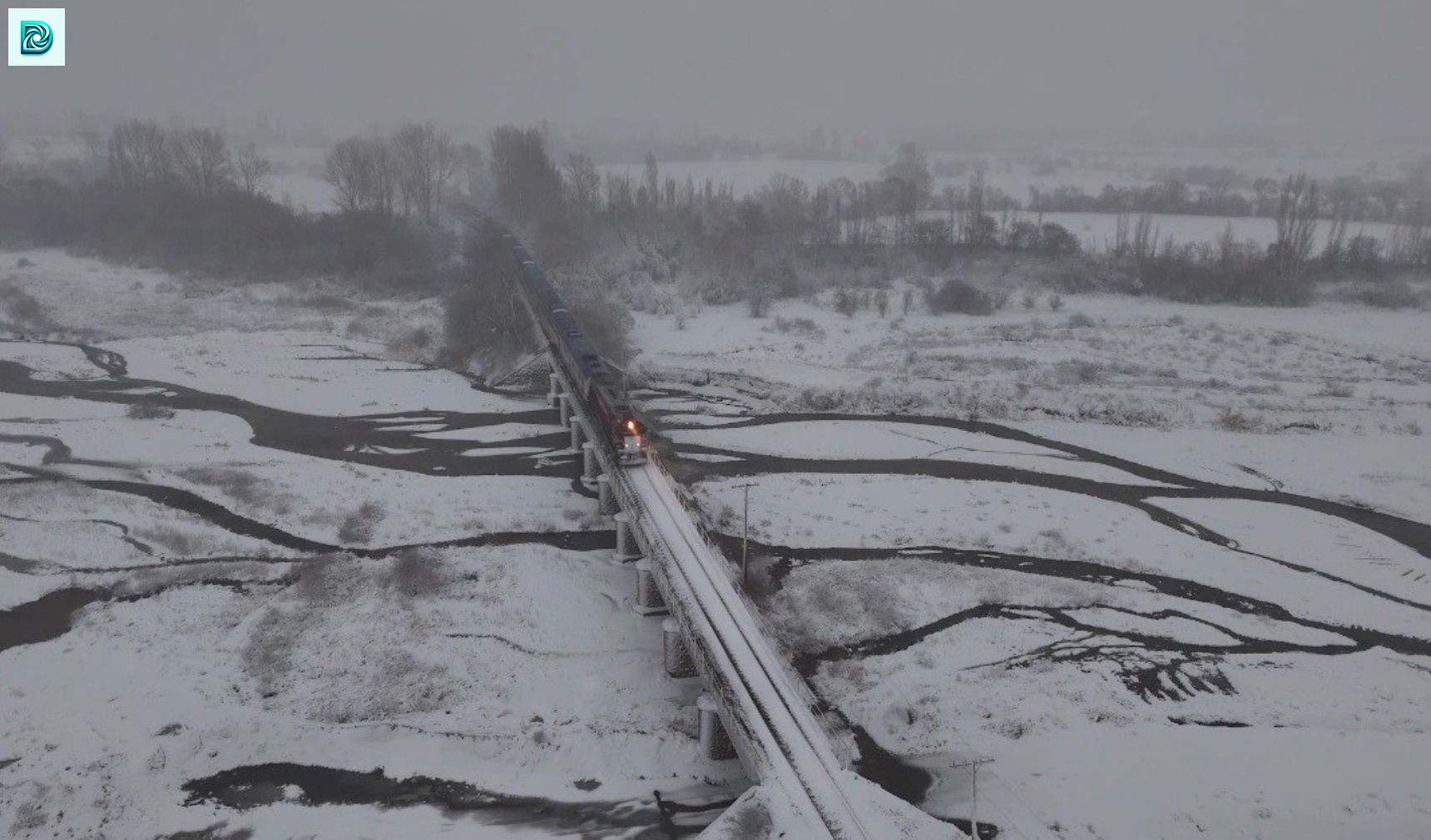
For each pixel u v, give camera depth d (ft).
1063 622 171.63
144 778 134.00
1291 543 201.36
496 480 229.66
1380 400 278.67
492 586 181.78
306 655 160.86
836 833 107.24
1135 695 151.12
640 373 306.76
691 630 141.69
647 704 149.89
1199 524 210.18
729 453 248.32
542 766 137.59
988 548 198.49
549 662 160.25
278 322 372.99
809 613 173.47
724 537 200.13
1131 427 266.77
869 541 200.64
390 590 179.63
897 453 248.52
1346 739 140.26
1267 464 240.73
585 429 217.36
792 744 121.19
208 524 208.13
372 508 212.84
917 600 177.88
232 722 142.61
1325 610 176.24
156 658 160.25
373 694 151.53
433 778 135.64
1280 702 149.48
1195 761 135.74
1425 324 362.33
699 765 137.28
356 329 363.56
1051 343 339.57
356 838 125.08
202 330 361.10
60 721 145.18
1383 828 122.83
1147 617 173.58
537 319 299.17
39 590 181.16
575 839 124.67
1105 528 207.10
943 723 144.87
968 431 264.93
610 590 180.96
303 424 268.82
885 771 135.33
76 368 315.58
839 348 334.85
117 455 244.63
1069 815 126.21
